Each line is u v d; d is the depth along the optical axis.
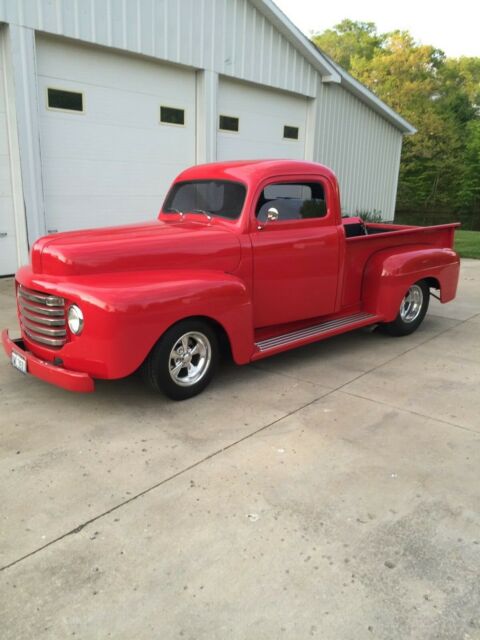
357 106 14.08
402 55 44.12
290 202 4.83
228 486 3.08
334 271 5.23
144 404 4.14
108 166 9.05
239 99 11.00
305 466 3.30
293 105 12.26
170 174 10.02
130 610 2.21
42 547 2.56
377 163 15.55
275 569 2.44
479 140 38.28
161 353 3.90
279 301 4.86
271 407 4.14
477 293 8.66
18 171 7.87
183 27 9.35
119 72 8.87
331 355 5.44
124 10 8.48
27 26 7.52
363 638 2.09
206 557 2.51
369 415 4.03
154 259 4.07
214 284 4.07
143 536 2.65
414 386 4.62
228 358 5.13
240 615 2.19
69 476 3.16
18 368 4.12
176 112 9.85
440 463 3.37
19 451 3.43
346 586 2.35
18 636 2.08
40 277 3.92
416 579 2.39
